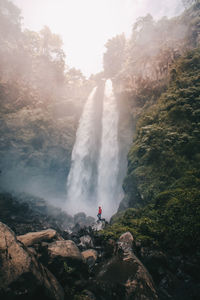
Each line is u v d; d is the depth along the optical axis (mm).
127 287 4008
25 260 3508
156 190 11281
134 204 13336
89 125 38344
